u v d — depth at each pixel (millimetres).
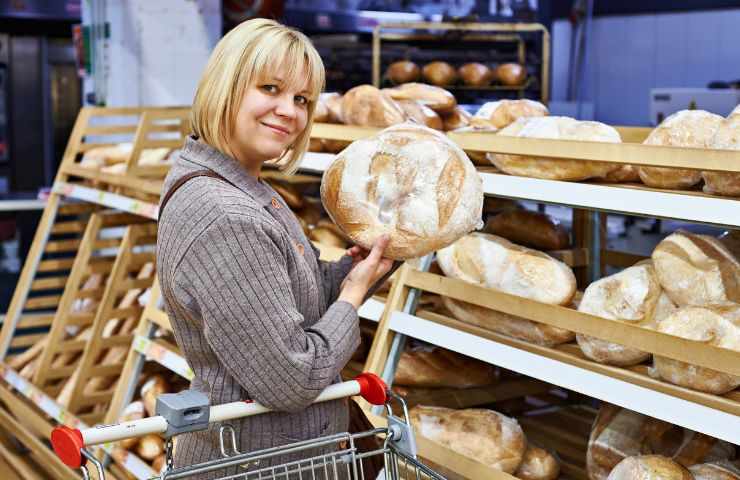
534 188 2264
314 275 1915
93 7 5234
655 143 2273
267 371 1659
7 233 6547
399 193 1938
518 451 2426
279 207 1845
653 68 7668
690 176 2137
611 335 2033
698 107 4961
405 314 2549
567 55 7500
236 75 1722
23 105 7125
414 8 6125
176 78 5160
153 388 3422
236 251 1640
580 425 2957
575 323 2107
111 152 4176
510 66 5703
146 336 3318
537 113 2982
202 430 1699
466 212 1922
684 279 2152
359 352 3125
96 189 4047
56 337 4059
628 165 2141
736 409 1868
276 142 1776
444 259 2529
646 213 2008
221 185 1720
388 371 2580
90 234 4090
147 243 3885
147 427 1575
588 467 2365
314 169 2992
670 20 7457
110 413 3334
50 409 3783
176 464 1901
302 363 1674
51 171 7328
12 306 4402
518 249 2465
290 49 1741
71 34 7031
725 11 7012
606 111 8164
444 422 2520
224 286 1632
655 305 2213
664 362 2004
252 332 1641
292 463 1701
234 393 1783
